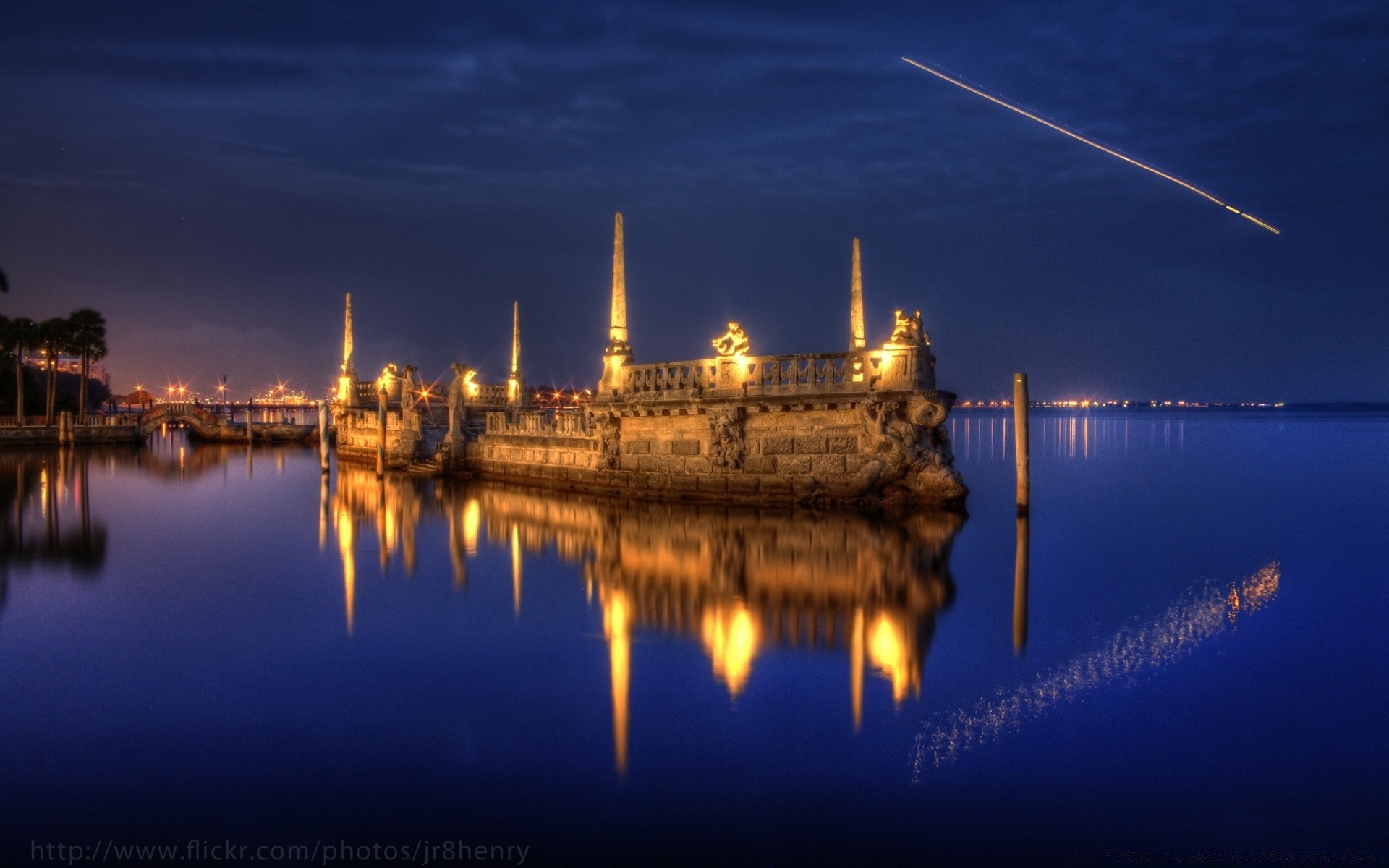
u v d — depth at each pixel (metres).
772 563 20.55
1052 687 11.52
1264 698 11.14
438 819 8.26
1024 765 9.16
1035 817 8.07
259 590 18.52
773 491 29.64
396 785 8.98
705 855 7.54
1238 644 13.73
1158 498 36.28
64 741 10.20
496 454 43.06
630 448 34.06
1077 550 22.89
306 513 32.25
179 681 12.40
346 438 58.03
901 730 10.09
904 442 27.86
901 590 17.72
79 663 13.22
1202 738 9.85
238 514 31.92
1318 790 8.56
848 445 28.70
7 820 8.34
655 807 8.38
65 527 28.84
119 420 89.12
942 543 23.31
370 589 18.45
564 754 9.61
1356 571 20.17
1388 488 40.19
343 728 10.50
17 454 70.62
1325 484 42.62
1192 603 16.70
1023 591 17.70
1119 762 9.19
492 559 21.78
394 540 25.34
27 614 16.39
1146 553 22.56
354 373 60.38
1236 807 8.23
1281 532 26.55
